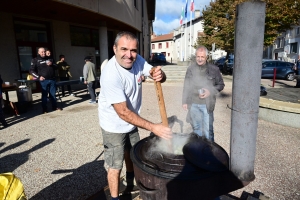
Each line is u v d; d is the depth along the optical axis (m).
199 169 1.29
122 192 2.13
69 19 8.88
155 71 1.54
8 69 7.61
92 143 3.56
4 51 7.46
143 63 1.92
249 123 1.12
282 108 4.32
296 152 3.17
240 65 1.07
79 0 6.61
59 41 9.24
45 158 3.05
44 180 2.51
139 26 14.30
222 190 1.27
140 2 14.92
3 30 7.38
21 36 7.97
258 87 1.08
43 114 5.45
